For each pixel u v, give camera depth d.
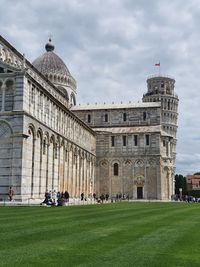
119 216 31.58
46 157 65.56
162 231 20.77
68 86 115.81
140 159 108.06
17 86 56.56
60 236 18.17
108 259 13.05
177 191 183.25
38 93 63.03
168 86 190.88
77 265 12.08
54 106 71.75
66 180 78.06
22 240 16.73
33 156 59.22
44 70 112.88
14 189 54.25
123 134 110.00
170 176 113.88
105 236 18.41
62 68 115.75
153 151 107.50
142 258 13.31
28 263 12.23
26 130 56.31
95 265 12.12
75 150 86.38
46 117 66.62
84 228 21.69
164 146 113.81
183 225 24.36
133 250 14.78
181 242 16.91
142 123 117.62
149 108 117.81
